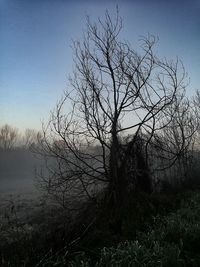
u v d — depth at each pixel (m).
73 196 16.27
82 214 14.88
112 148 16.61
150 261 9.18
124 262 9.33
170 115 19.91
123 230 13.27
